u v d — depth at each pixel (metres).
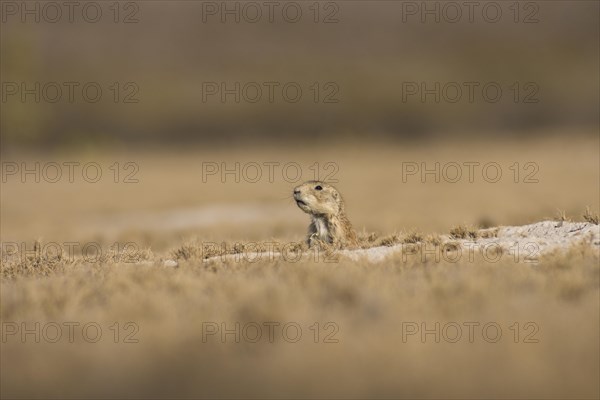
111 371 28.19
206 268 46.62
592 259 42.31
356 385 26.22
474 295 35.41
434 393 25.73
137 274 43.97
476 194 153.00
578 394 25.61
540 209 112.75
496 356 28.11
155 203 168.88
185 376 27.56
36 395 26.97
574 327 30.47
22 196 197.75
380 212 123.19
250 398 25.89
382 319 32.12
